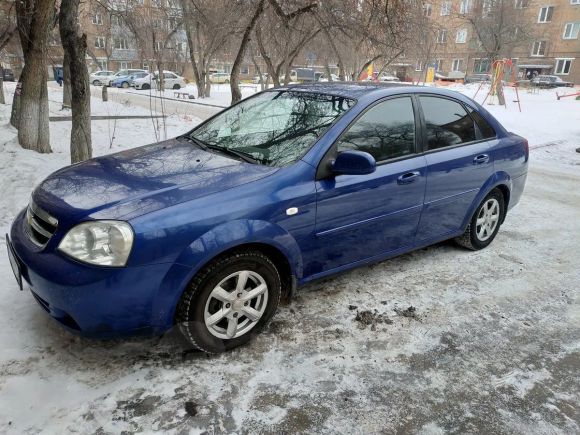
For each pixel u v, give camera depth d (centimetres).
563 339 309
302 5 1061
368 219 324
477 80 4150
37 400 231
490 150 414
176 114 1448
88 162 328
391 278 380
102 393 238
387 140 337
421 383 261
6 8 1070
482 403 248
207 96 2895
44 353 263
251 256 265
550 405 249
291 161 293
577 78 4494
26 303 308
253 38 1653
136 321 239
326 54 1959
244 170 286
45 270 235
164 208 243
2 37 1287
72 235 235
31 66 713
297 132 318
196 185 265
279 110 352
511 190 448
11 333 277
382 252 350
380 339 297
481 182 408
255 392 246
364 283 369
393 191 333
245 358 272
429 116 372
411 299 349
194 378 253
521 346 299
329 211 298
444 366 276
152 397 238
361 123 321
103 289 228
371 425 230
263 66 4544
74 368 254
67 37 548
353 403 243
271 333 297
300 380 257
